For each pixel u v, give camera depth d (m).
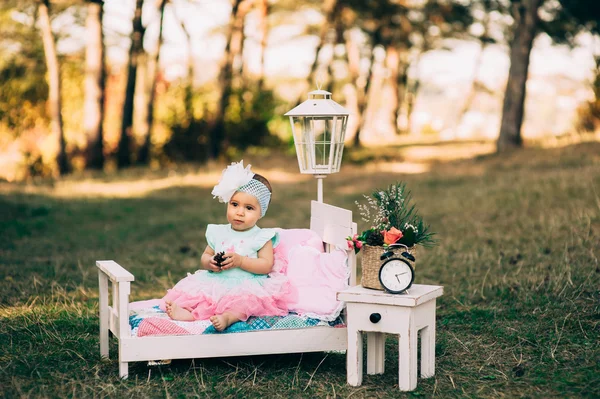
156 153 20.05
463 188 12.30
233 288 4.46
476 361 4.70
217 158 19.75
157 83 20.45
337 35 25.36
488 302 6.16
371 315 4.16
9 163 19.56
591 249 7.09
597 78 19.55
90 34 17.73
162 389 4.14
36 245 8.95
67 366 4.52
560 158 14.30
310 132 5.04
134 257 8.48
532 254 7.41
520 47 17.97
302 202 13.34
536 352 4.79
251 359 4.77
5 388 4.03
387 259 4.21
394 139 30.83
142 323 4.30
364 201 12.77
